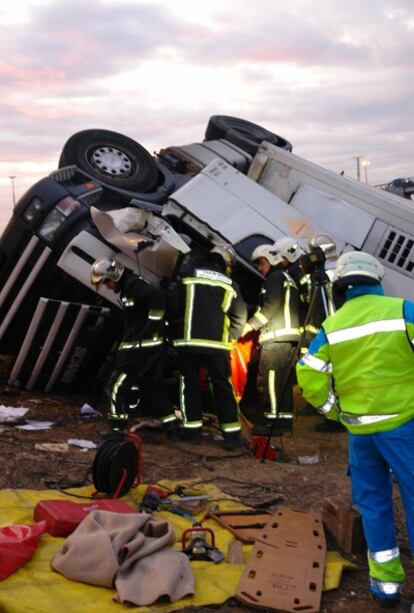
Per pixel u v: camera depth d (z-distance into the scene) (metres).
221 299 6.93
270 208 8.49
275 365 7.20
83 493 5.36
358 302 4.11
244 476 6.12
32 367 8.23
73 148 8.77
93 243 7.59
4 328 8.41
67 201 7.96
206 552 4.45
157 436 7.11
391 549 4.07
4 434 6.76
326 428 7.83
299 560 4.40
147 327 6.73
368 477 4.12
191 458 6.52
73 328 7.91
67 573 4.02
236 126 10.71
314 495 5.73
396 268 8.43
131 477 5.40
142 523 4.35
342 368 4.07
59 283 8.24
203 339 6.78
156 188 9.14
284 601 3.98
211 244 8.33
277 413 6.71
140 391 7.16
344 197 8.83
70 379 8.30
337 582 4.27
